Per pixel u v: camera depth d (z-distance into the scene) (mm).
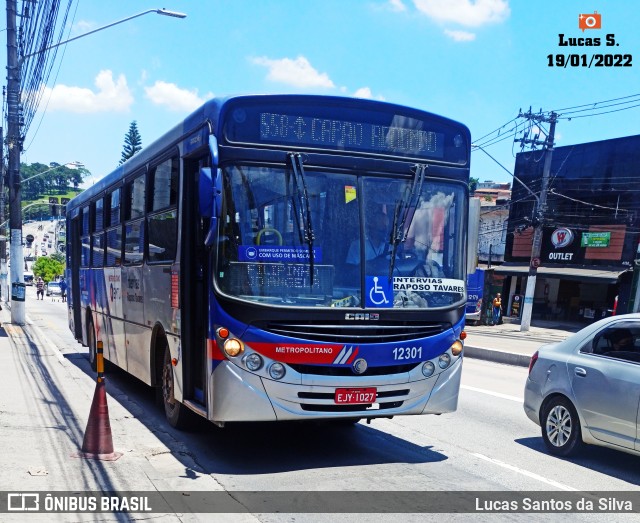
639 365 5996
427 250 6250
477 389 11344
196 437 6988
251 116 5812
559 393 6766
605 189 30094
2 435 6215
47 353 13398
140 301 8258
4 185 29016
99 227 11148
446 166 6504
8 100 19594
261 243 5672
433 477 5840
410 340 5965
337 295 5758
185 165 6598
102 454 5770
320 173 5922
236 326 5492
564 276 29969
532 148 27328
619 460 6680
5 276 41312
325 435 7301
